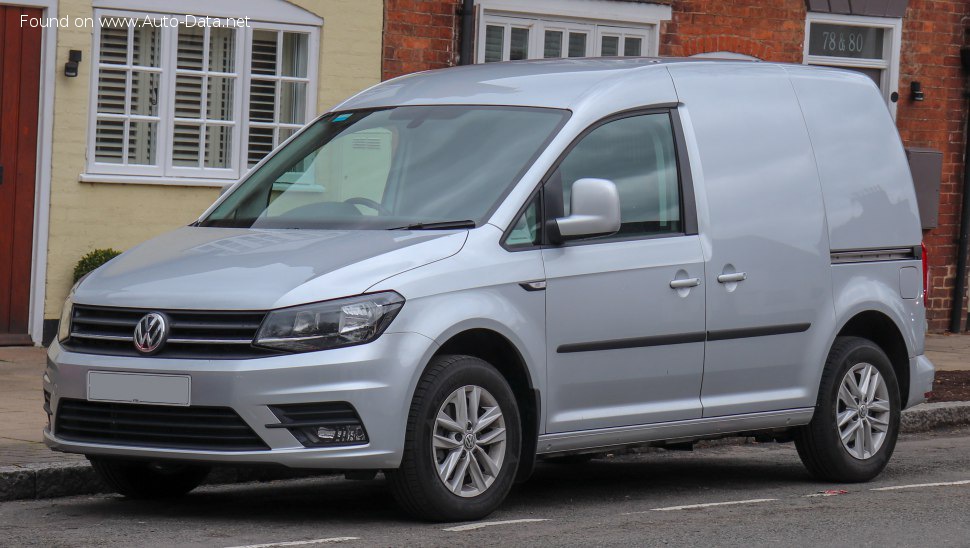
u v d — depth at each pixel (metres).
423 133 10.82
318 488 11.46
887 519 10.09
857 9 24.41
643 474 12.64
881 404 12.25
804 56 24.14
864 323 12.51
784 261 11.52
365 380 9.09
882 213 12.45
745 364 11.27
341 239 9.85
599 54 22.66
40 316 18.27
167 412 9.20
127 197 18.77
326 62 20.16
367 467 9.16
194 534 9.18
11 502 10.57
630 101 10.86
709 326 10.97
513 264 9.86
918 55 25.11
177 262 9.82
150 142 19.06
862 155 12.41
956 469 13.02
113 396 9.31
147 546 8.74
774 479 12.34
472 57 21.36
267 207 10.81
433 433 9.42
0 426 12.75
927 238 25.11
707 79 11.49
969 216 25.33
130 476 10.52
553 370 10.07
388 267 9.40
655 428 10.74
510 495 11.24
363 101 11.60
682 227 10.94
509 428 9.84
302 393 8.98
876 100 12.73
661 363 10.71
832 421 11.90
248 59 19.61
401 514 10.05
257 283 9.25
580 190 9.99
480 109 10.86
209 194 19.39
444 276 9.51
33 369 16.52
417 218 10.09
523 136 10.48
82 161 18.42
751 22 23.66
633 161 10.76
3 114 18.00
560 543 9.00
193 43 19.33
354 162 10.90
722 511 10.43
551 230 10.12
